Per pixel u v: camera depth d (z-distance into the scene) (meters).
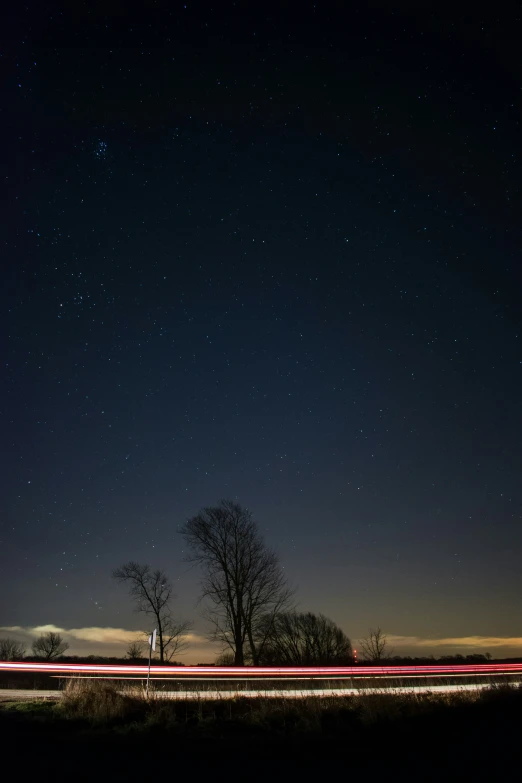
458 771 11.07
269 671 35.94
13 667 33.03
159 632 46.50
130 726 16.06
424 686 27.64
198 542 48.03
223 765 11.77
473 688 25.38
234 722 17.11
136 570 47.75
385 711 16.94
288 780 10.65
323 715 17.41
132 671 34.41
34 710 18.05
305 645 48.31
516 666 42.25
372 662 45.50
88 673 33.72
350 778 10.77
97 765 11.31
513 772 10.86
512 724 14.27
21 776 10.23
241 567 47.16
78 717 16.95
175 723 16.55
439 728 15.03
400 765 11.71
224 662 45.62
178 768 11.38
